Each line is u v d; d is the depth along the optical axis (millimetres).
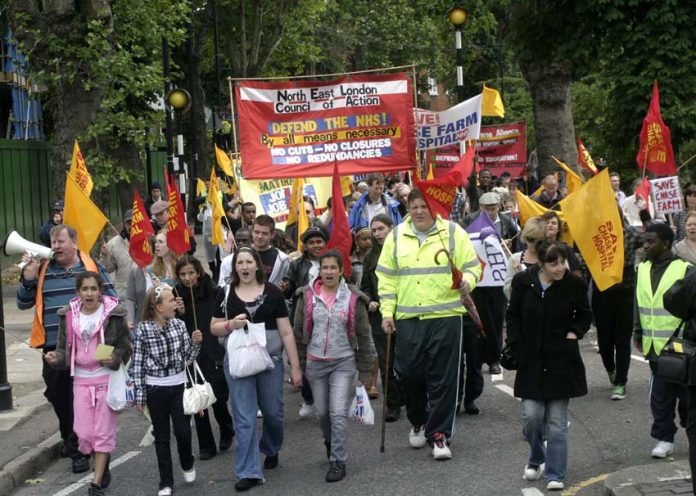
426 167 15977
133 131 21000
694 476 6617
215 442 9570
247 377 8156
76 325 8195
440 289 8602
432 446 8758
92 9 19172
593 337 14547
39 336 8906
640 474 7562
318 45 52938
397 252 8734
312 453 9156
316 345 8375
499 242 10805
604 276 9000
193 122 32438
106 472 8305
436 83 59188
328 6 52656
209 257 18344
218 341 9250
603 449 8805
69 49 19000
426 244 8664
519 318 7703
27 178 26094
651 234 8453
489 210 12711
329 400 8406
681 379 6578
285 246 12305
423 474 8250
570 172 13836
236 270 8266
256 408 8234
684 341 6699
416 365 8711
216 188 15180
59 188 19500
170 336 8062
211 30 46219
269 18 47250
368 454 8961
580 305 7566
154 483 8492
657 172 12523
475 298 10852
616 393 10617
